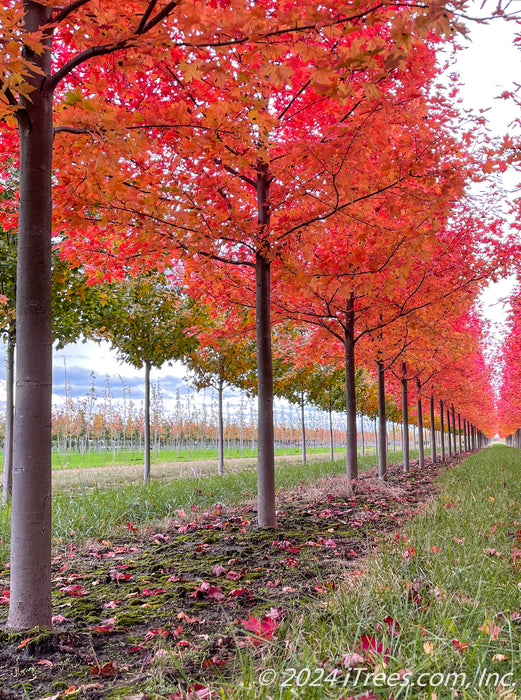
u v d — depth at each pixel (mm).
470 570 3248
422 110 4477
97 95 3121
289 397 18438
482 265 7117
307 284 5547
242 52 3541
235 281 6824
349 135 4152
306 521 6004
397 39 2494
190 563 4281
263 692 1829
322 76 2877
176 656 2506
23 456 2816
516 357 13930
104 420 39969
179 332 11812
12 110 2730
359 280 5605
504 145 5066
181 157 4633
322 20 2723
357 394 21406
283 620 2793
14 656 2520
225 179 5070
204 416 44469
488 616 2498
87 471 18719
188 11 2729
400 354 10078
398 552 3854
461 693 1930
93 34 2975
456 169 5012
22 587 2770
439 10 2301
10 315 7211
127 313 11211
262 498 5574
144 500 7289
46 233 2955
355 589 3057
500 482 9547
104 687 2240
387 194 4930
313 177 4703
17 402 2857
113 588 3719
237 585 3648
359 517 6320
